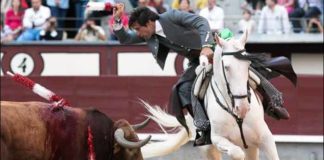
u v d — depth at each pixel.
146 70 15.24
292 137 14.80
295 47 16.06
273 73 9.23
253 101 8.83
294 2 15.88
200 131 9.38
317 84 14.84
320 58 16.09
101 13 15.62
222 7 15.77
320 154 14.84
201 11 15.28
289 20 15.80
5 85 15.41
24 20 15.66
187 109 9.52
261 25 15.74
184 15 9.10
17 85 15.40
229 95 8.45
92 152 7.85
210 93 9.04
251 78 8.86
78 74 15.40
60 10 15.86
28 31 15.62
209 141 9.30
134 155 8.09
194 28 9.08
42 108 7.73
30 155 7.51
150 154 10.02
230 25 15.65
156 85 15.16
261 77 8.99
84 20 15.85
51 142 7.68
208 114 9.08
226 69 8.37
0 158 7.18
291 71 9.22
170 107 9.49
